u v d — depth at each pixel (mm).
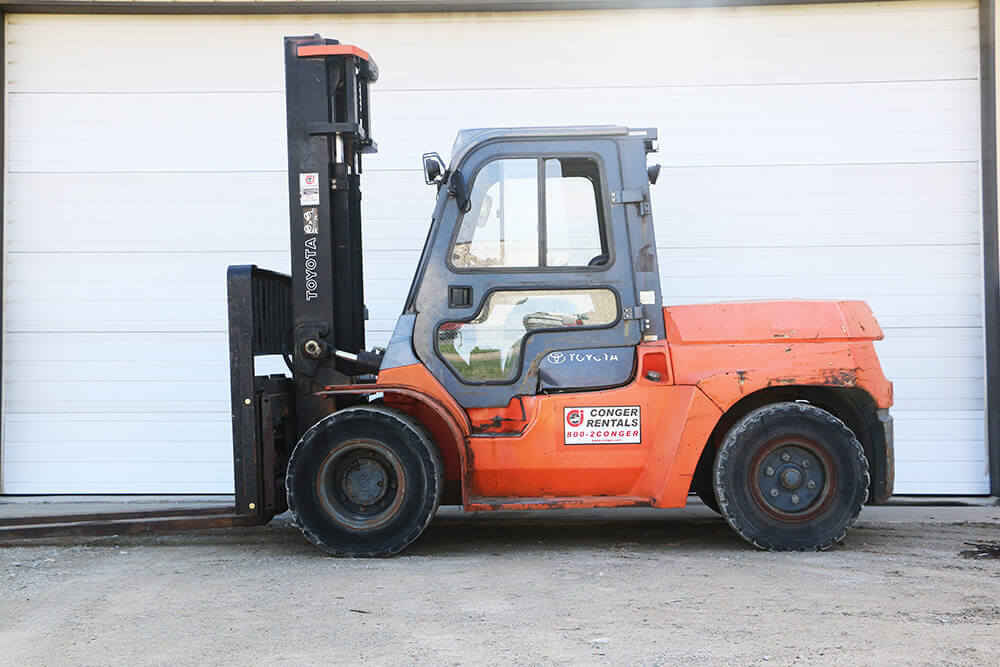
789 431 4820
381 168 7074
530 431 4887
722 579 4227
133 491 7043
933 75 6941
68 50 7117
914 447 6910
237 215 7059
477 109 7082
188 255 7055
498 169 5000
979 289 6887
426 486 4773
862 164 6965
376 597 3967
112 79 7102
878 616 3586
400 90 7098
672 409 4871
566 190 4996
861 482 4805
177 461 7043
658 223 7016
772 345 4891
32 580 4434
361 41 7094
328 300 5219
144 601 3982
